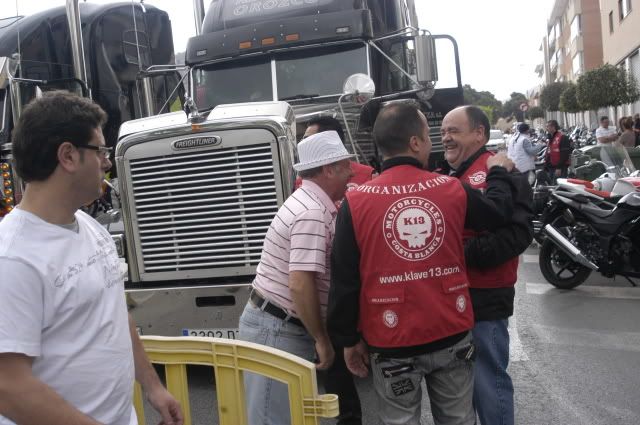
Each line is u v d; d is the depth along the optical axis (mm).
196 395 5203
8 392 1791
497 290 3361
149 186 5375
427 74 7188
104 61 8891
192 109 5301
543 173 16219
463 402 2938
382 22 8555
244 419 2742
